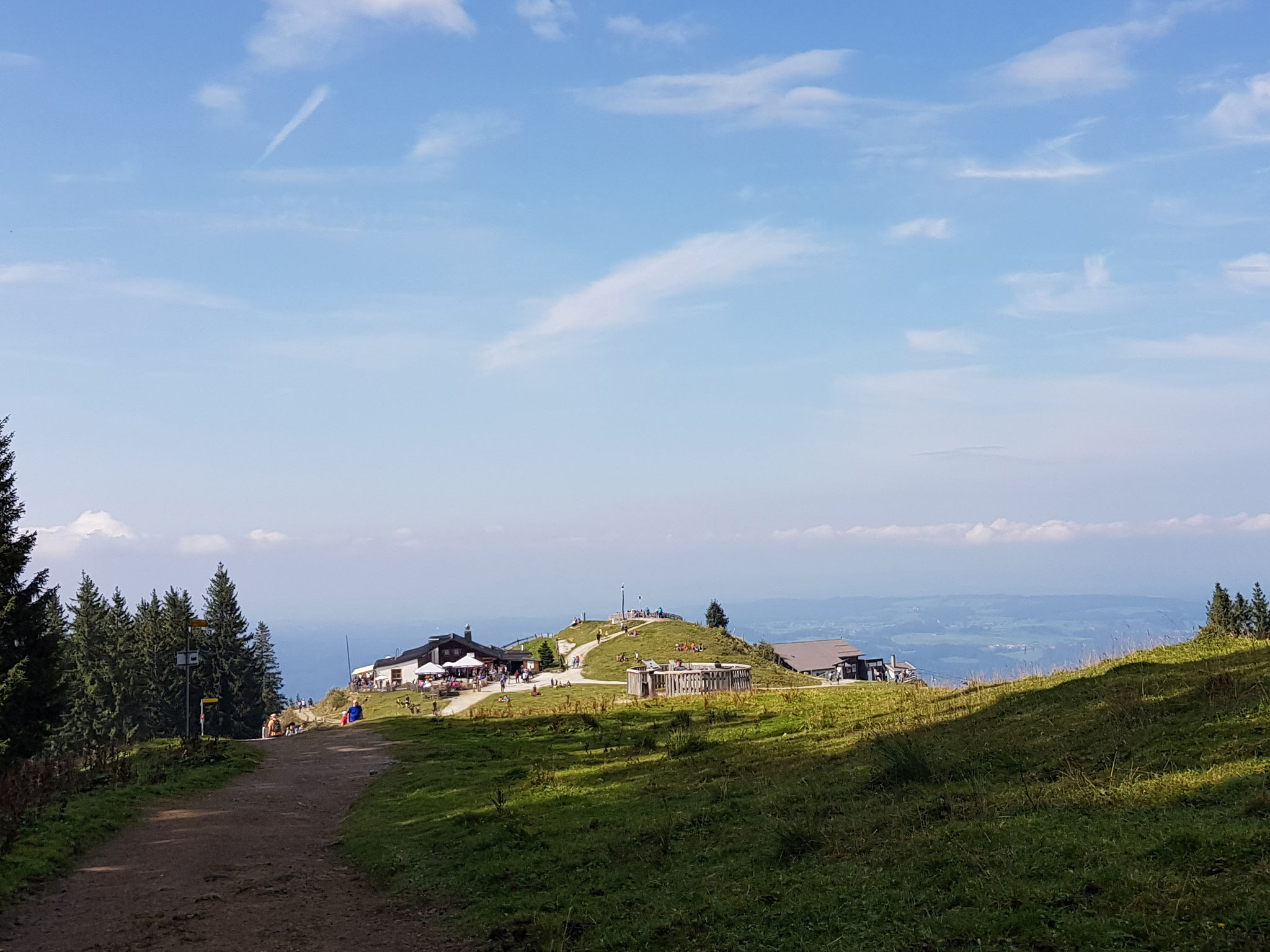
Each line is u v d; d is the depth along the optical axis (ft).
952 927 27.68
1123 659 72.69
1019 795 41.04
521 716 135.44
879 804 45.29
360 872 53.21
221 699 286.25
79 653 263.29
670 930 34.01
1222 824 30.66
